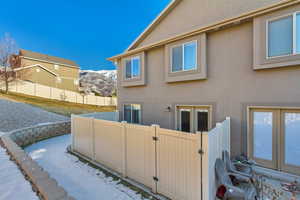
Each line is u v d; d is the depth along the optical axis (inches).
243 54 248.5
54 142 417.7
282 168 215.0
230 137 258.1
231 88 259.6
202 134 146.3
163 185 178.4
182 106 325.4
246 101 244.4
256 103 235.3
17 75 1087.6
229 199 151.8
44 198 123.0
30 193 138.7
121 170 229.0
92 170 246.1
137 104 409.7
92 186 200.5
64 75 1466.5
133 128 211.3
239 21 244.8
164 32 378.9
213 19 301.3
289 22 208.4
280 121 218.8
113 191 189.3
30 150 344.8
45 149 354.0
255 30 231.3
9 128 436.1
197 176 149.5
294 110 209.3
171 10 364.5
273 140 223.6
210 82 283.0
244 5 266.5
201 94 294.0
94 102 1421.0
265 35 223.1
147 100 385.1
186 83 314.8
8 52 1034.1
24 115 561.3
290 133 211.8
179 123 331.6
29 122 514.9
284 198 165.5
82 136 315.3
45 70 1296.8
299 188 179.0
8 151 244.2
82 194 183.6
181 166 162.2
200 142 147.3
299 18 201.8
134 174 212.1
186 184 158.2
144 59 380.8
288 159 211.9
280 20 214.4
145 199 174.1
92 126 286.5
